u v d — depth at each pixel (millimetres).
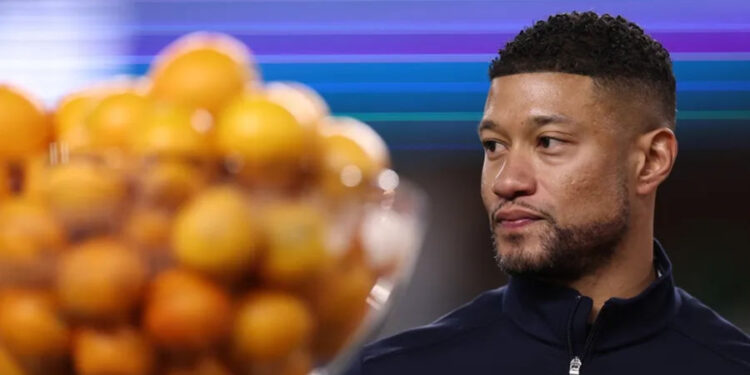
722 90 13352
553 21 4527
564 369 4652
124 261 1841
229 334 1922
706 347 4699
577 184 4348
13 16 12750
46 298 1875
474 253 14344
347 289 2062
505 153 4461
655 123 4582
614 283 4652
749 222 14359
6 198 1965
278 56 13773
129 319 1878
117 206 1870
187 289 1865
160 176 1872
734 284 14445
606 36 4484
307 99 2131
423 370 4750
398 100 13758
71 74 12875
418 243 2227
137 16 13281
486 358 4766
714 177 14328
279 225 1915
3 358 1928
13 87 2072
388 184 2193
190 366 1924
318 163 2020
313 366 2139
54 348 1892
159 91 2100
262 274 1937
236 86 2086
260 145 1924
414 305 14195
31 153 2012
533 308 4738
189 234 1846
